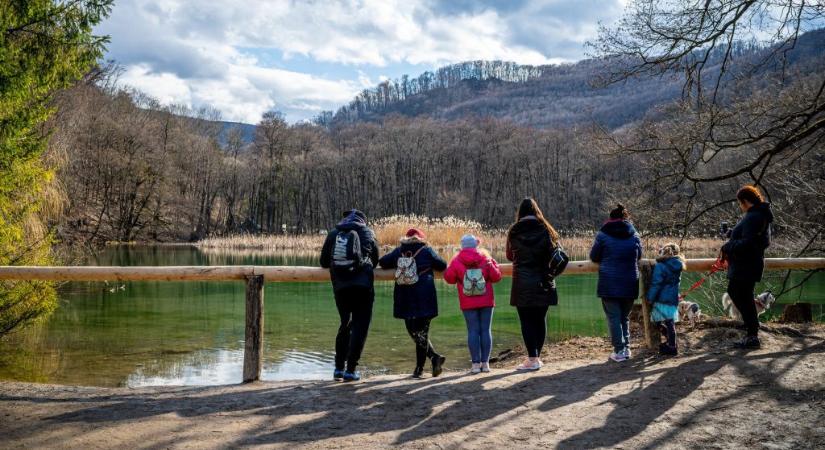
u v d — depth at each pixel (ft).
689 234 38.73
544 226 20.29
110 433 14.32
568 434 14.01
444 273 20.42
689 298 45.83
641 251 21.39
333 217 285.02
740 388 17.15
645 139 36.60
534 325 20.58
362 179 287.89
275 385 19.26
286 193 263.08
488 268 20.25
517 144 291.17
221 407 16.52
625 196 39.63
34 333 37.35
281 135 258.98
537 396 17.08
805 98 33.01
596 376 19.13
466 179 299.79
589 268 22.86
